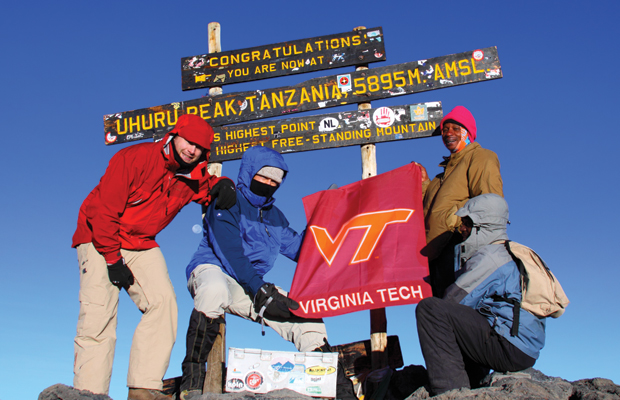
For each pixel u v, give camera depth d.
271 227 5.05
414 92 6.19
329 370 4.16
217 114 6.59
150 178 4.11
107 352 3.97
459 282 3.95
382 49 6.40
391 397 4.65
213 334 4.44
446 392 3.72
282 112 6.45
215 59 6.80
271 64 6.65
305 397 3.95
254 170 4.79
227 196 4.66
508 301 3.89
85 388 3.84
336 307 4.62
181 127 4.16
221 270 4.67
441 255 4.91
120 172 3.97
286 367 4.19
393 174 5.27
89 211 3.94
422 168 5.55
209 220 4.74
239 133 6.44
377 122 6.18
